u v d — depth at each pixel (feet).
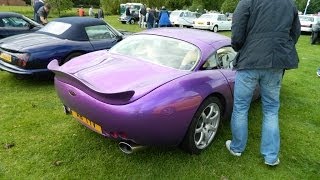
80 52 19.24
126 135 9.31
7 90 17.52
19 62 17.29
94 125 10.07
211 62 11.97
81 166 10.36
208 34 13.71
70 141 11.82
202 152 11.50
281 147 12.40
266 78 10.18
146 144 9.55
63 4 113.80
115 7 135.13
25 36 19.65
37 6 34.73
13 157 10.62
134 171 10.25
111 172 10.14
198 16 86.17
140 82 9.85
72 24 19.90
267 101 10.66
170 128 9.57
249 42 9.97
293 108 16.78
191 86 10.26
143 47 12.48
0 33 25.29
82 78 10.27
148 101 9.13
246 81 10.32
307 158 11.74
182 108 9.68
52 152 11.04
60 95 11.03
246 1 9.84
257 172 10.64
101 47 20.34
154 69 10.87
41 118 13.76
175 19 82.23
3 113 14.15
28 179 9.57
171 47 12.12
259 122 14.39
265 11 9.66
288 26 9.80
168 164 10.68
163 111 9.23
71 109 10.80
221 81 11.55
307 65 29.63
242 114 10.87
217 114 11.74
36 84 18.83
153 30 13.75
